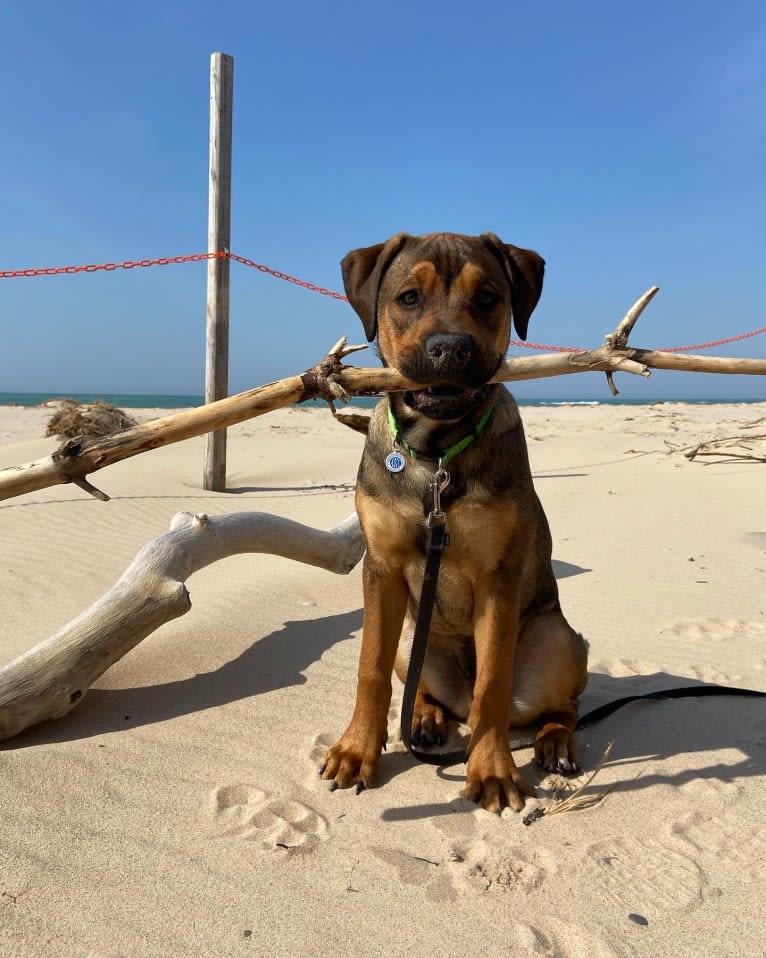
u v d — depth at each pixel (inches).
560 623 35.8
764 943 21.2
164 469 111.1
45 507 78.1
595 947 20.8
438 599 34.5
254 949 20.6
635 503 85.2
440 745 35.0
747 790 29.6
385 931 21.4
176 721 35.0
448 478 30.7
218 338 97.4
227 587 55.4
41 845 24.8
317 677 40.5
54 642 34.7
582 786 29.7
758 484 92.0
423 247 33.9
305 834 26.3
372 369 29.9
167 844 25.3
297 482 106.6
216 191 94.8
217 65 93.3
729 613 51.5
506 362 31.6
